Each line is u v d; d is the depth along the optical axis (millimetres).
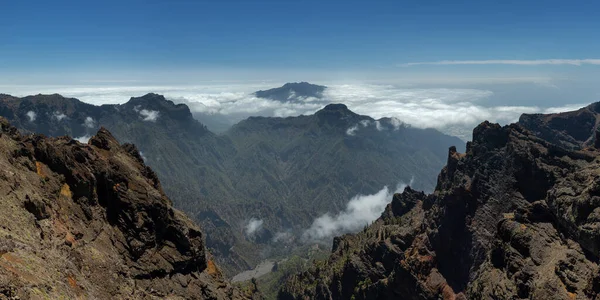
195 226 66625
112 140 68625
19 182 40625
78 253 40938
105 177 53438
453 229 104938
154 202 56906
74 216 46250
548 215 71938
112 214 52625
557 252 63906
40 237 36188
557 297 55781
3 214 34125
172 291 51781
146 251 52719
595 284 51562
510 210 97125
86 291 35250
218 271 69062
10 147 45656
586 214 60875
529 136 105688
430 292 98688
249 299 73000
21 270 28672
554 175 92750
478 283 77125
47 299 27828
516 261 69125
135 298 43688
